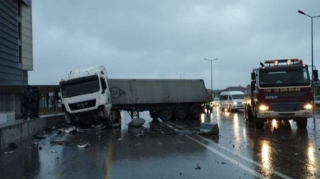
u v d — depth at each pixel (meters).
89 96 21.47
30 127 17.42
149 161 10.16
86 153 11.93
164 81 30.62
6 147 13.52
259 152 11.26
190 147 12.84
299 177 7.76
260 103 17.97
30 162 10.37
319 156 10.29
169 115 30.52
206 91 31.81
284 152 11.12
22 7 52.34
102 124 22.61
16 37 48.19
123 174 8.48
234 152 11.41
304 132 16.69
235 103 41.12
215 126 16.86
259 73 18.19
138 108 29.80
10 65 45.34
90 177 8.23
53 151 12.43
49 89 44.62
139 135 17.31
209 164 9.54
